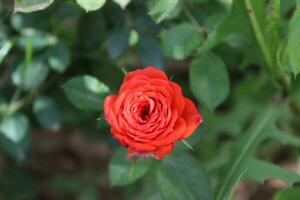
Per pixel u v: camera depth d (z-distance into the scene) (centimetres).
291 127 70
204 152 70
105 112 47
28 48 59
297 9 52
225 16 58
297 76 60
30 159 77
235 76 69
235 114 70
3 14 61
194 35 57
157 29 59
